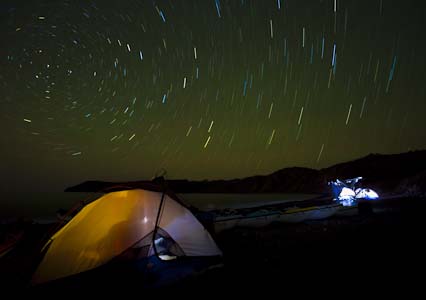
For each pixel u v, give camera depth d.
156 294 3.54
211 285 3.79
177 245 4.45
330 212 8.88
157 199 4.69
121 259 3.97
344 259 4.50
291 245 5.75
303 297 3.22
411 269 3.74
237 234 7.04
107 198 4.66
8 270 4.34
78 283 3.72
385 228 6.51
